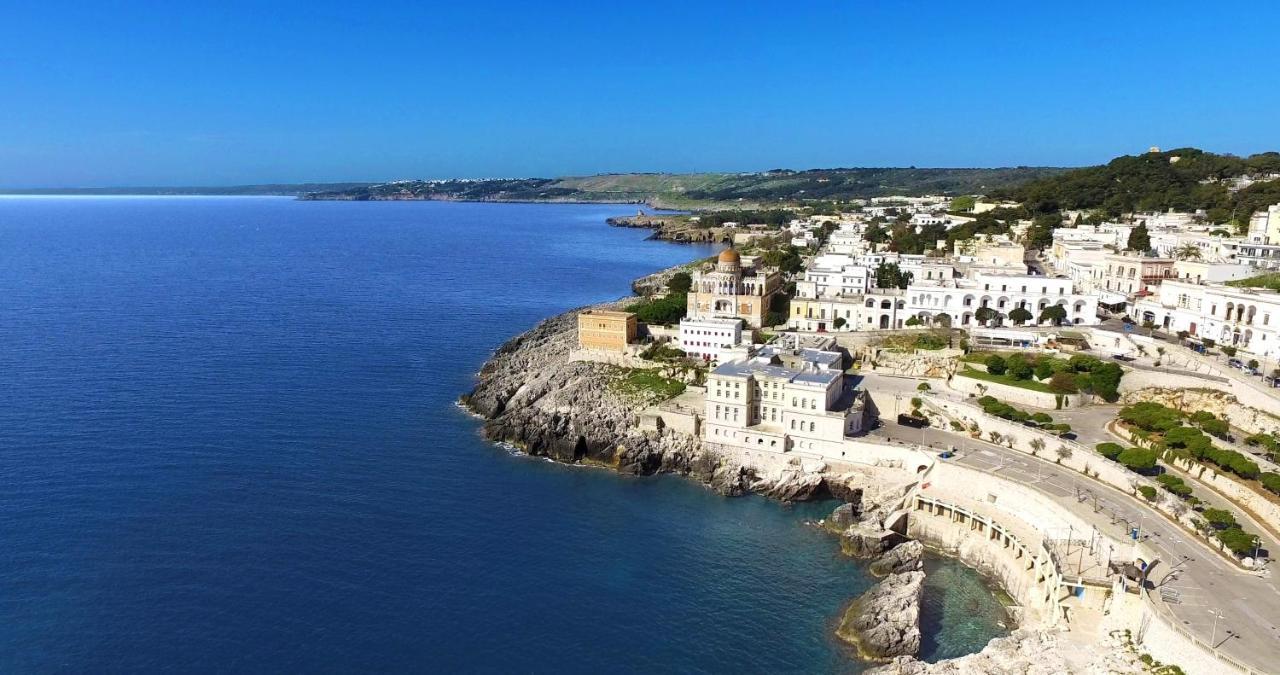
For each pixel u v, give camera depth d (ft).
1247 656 296.71
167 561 432.66
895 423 598.34
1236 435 485.15
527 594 417.69
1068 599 367.45
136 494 508.12
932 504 490.08
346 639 374.84
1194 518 402.31
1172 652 312.29
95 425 623.36
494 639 379.14
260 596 405.18
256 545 453.17
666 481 579.89
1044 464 500.33
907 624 375.25
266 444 601.21
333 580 422.00
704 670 360.89
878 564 446.60
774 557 464.24
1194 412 511.81
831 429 560.61
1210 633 311.88
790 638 385.09
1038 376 597.93
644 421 616.39
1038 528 437.58
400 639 376.48
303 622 385.91
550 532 488.44
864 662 366.84
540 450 616.80
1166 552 378.94
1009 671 330.54
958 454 520.42
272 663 356.79
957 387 616.80
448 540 471.21
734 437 588.50
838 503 540.93
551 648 374.02
